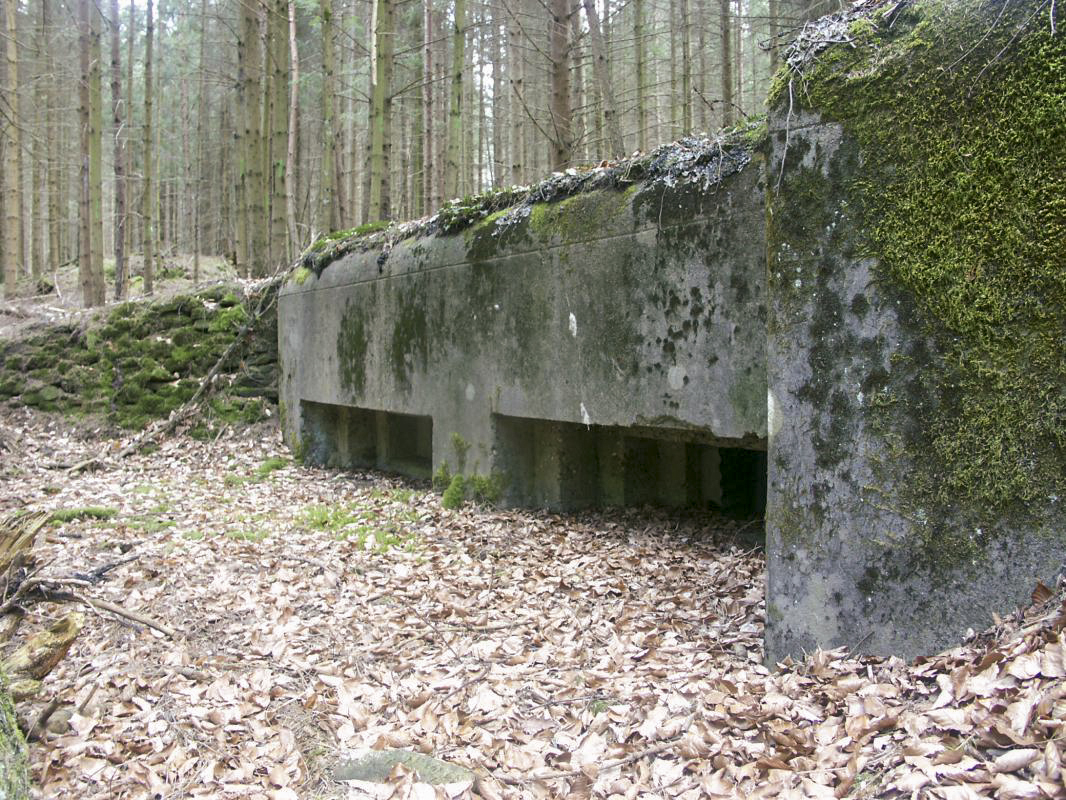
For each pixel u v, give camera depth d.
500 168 19.83
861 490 3.05
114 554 5.74
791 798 2.24
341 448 9.41
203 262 19.91
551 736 3.07
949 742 2.23
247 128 12.71
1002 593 2.72
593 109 12.34
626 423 4.98
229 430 10.30
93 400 10.48
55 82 18.38
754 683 3.16
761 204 4.07
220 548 5.84
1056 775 1.86
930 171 2.84
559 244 5.45
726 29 11.83
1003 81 2.67
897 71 2.92
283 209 13.41
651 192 4.75
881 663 2.95
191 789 2.89
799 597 3.25
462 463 6.70
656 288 4.71
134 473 8.95
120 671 3.83
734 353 4.25
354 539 5.96
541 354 5.69
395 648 4.07
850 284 3.06
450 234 6.66
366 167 13.67
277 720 3.40
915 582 2.92
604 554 5.30
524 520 6.13
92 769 3.01
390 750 2.99
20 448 9.74
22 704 3.37
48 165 19.81
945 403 2.83
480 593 4.77
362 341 8.04
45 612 4.47
